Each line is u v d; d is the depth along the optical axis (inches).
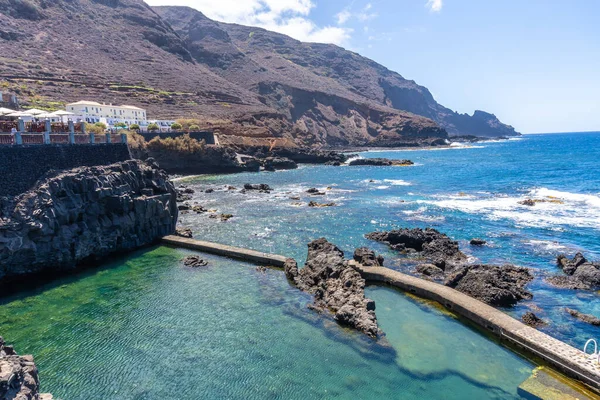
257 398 572.1
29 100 3272.6
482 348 714.8
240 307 859.4
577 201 1947.6
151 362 655.8
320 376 624.1
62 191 1059.9
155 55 6481.3
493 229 1501.0
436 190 2437.3
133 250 1274.6
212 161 3464.6
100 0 7081.7
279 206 2000.5
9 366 462.9
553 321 802.8
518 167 3523.6
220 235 1456.7
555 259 1168.2
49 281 1005.2
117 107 3398.1
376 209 1897.1
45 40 5004.9
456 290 944.9
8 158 979.9
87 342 714.2
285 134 5502.0
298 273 1019.9
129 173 1316.4
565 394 590.6
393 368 649.0
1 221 912.3
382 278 1003.3
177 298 905.5
